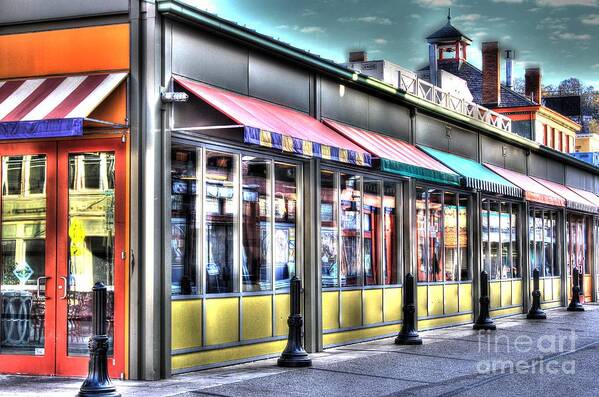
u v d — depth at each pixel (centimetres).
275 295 1531
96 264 1272
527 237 2906
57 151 1295
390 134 2042
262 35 1479
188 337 1310
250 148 1470
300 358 1397
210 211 1374
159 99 1261
